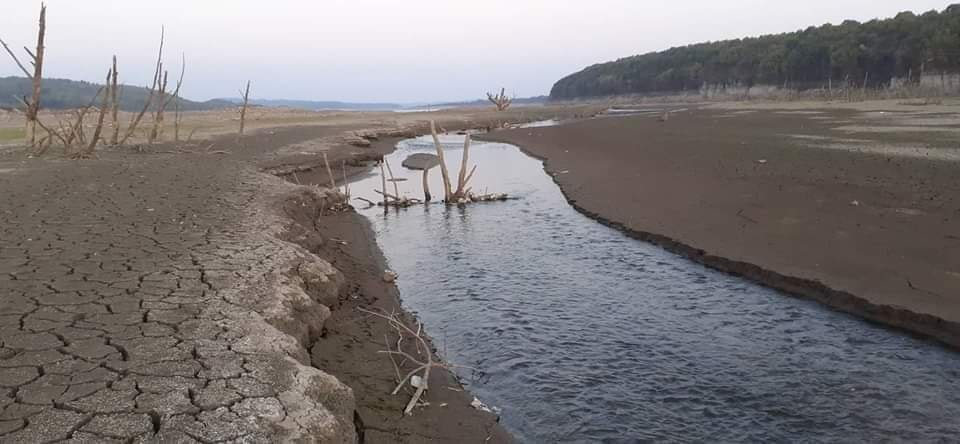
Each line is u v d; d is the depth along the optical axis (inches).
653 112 2335.1
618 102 4458.7
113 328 196.1
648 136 1112.2
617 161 819.4
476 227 531.5
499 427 203.3
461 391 225.9
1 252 285.0
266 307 228.2
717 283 352.5
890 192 478.9
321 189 588.4
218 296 231.9
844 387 230.1
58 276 249.0
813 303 315.3
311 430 151.0
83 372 164.9
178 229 345.1
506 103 3105.3
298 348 200.4
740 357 257.6
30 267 261.0
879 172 558.9
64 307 213.2
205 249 300.5
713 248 397.4
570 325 295.3
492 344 273.6
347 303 309.6
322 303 288.0
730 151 791.1
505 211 598.5
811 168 609.9
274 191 520.1
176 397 154.9
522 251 438.9
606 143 1059.3
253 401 156.5
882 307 288.5
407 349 259.0
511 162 995.3
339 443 159.0
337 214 568.1
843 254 357.7
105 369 167.2
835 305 307.7
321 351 240.5
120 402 150.6
